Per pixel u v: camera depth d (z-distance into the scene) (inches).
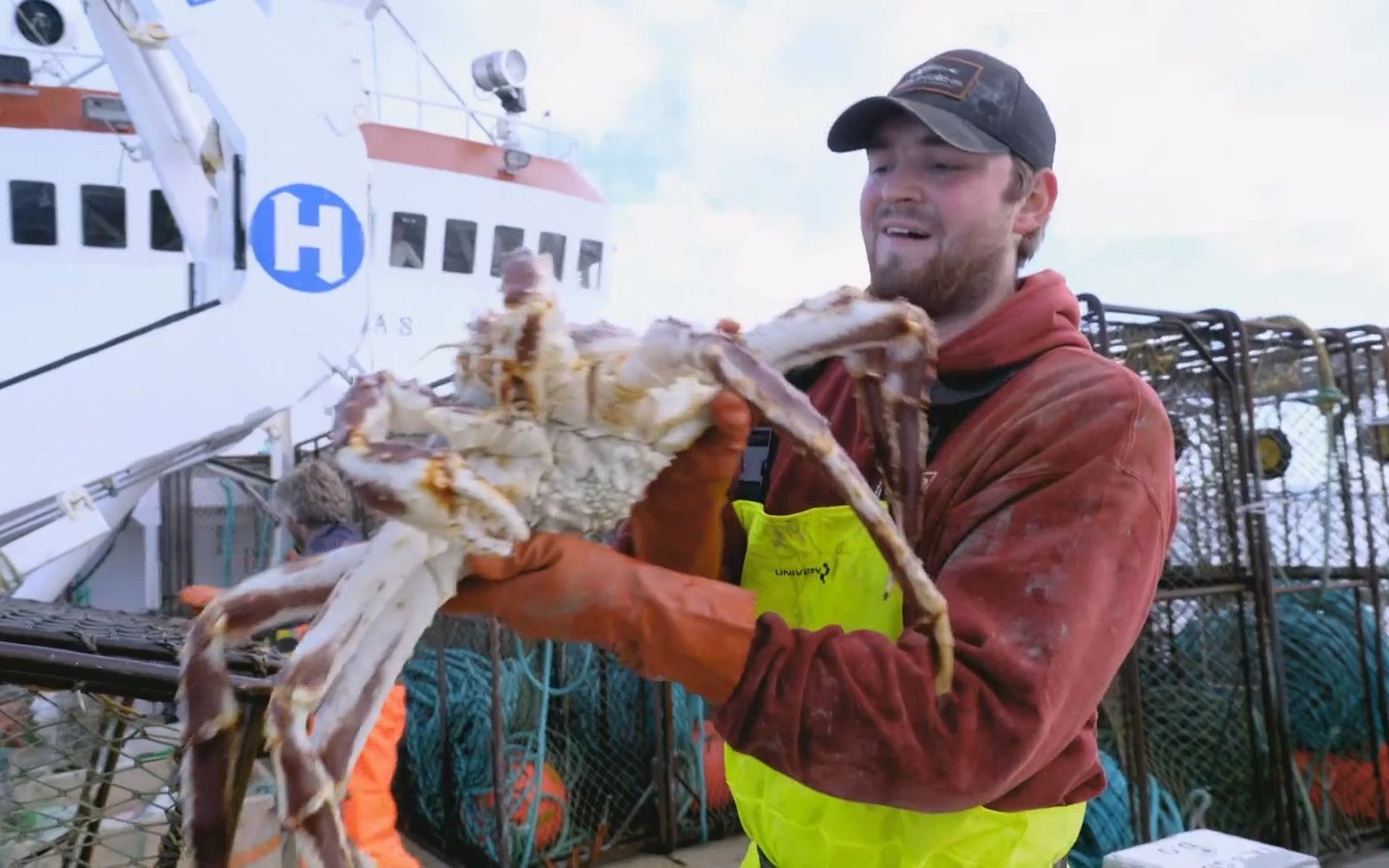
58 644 62.0
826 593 64.8
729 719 51.1
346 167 180.5
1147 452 55.4
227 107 171.2
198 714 50.4
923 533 60.9
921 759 47.8
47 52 335.0
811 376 80.6
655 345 50.1
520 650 203.3
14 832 65.2
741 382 48.2
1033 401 58.9
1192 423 194.5
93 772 67.2
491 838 192.7
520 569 49.7
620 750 217.8
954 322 69.0
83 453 161.6
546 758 204.2
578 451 51.9
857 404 63.7
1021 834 59.3
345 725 50.1
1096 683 52.2
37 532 157.6
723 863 203.5
